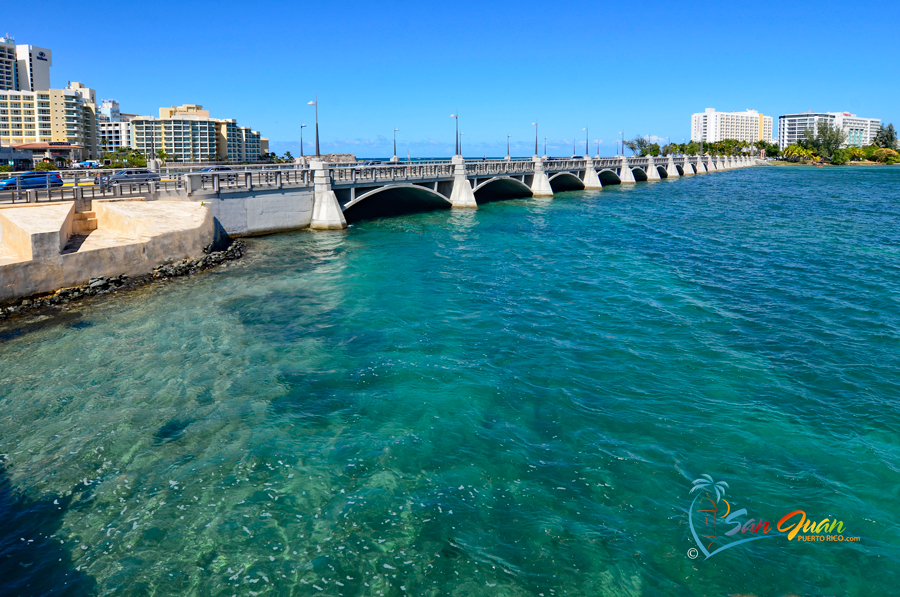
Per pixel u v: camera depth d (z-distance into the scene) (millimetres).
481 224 55531
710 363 20297
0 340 22156
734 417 16453
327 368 19656
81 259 28125
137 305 26625
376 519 12156
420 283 31281
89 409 16797
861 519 12258
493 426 15852
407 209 68000
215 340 22266
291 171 47844
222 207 42344
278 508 12508
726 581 10648
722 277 33188
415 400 17312
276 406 16984
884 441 15227
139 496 12938
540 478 13539
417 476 13570
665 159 148125
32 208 32438
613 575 10750
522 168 85062
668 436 15414
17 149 153000
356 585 10492
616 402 17312
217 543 11523
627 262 37469
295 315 25344
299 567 10906
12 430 15641
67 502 12758
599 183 106500
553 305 27297
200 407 16922
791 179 139125
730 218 61375
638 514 12367
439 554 11219
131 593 10336
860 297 28734
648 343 22234
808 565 11023
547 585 10523
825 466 14117
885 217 61438
